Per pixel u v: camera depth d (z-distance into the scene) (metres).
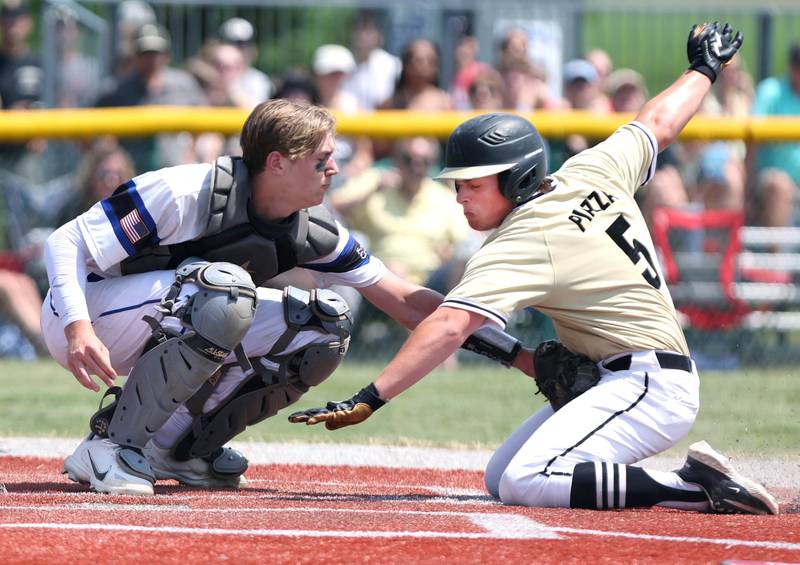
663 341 12.70
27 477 14.55
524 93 34.72
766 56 39.06
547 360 12.89
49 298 13.32
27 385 25.22
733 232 30.20
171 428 13.58
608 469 12.00
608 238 12.70
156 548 9.11
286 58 37.72
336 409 11.87
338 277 14.02
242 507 11.76
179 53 36.75
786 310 30.17
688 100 14.13
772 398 24.38
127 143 28.44
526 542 9.66
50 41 36.00
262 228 12.88
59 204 28.98
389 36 37.94
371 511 11.54
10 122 27.95
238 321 12.27
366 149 30.41
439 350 12.16
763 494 11.84
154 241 12.77
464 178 12.63
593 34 39.88
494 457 13.53
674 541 9.85
